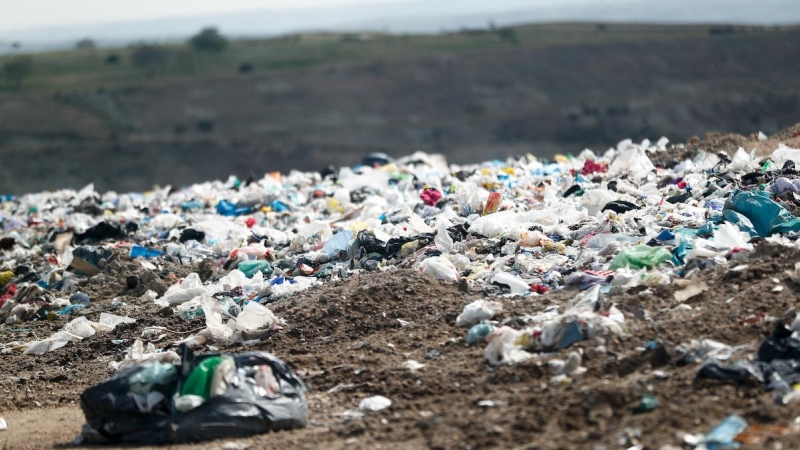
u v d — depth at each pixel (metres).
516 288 9.56
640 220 11.47
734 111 87.94
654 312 8.06
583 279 9.25
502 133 87.25
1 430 8.08
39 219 19.59
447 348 8.23
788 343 6.68
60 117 91.44
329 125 91.75
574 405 6.41
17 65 109.12
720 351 6.98
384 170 20.38
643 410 6.30
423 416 6.93
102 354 10.35
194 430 6.88
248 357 7.30
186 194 21.00
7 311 12.97
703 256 9.20
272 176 22.02
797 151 14.34
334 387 7.91
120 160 79.38
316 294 10.43
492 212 13.50
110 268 14.21
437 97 97.81
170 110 95.00
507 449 6.11
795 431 5.59
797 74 96.25
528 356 7.53
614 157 18.39
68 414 8.45
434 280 10.02
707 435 5.77
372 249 12.02
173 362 9.28
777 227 10.12
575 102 94.69
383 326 9.18
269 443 6.72
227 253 14.55
